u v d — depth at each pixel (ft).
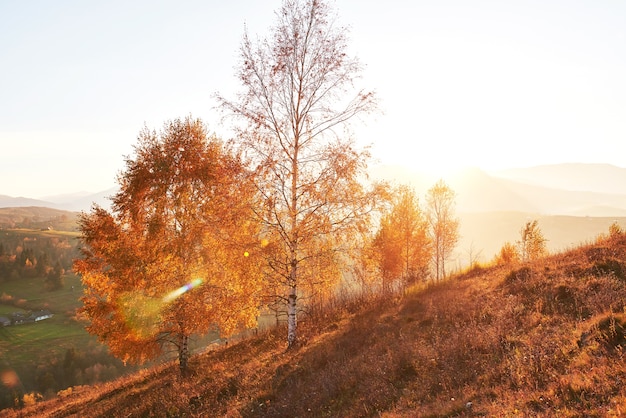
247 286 47.26
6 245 593.42
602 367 21.54
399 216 101.04
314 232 46.29
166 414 40.45
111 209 58.29
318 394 31.96
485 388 24.35
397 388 29.17
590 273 40.09
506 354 28.04
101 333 57.47
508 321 33.99
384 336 40.40
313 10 45.85
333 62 45.52
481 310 39.47
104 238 57.82
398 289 73.97
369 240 47.80
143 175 56.90
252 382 39.75
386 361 33.12
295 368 38.83
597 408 17.99
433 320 40.81
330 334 47.75
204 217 52.75
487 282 51.29
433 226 110.83
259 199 44.83
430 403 24.89
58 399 80.48
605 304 30.78
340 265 47.50
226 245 46.52
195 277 55.42
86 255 58.80
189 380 49.85
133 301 55.42
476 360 28.81
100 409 51.70
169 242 56.03
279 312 53.06
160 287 54.60
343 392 31.30
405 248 100.73
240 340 72.74
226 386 41.27
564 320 30.89
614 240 51.37
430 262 107.14
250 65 46.03
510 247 90.43
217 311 51.55
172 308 53.98
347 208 45.96
